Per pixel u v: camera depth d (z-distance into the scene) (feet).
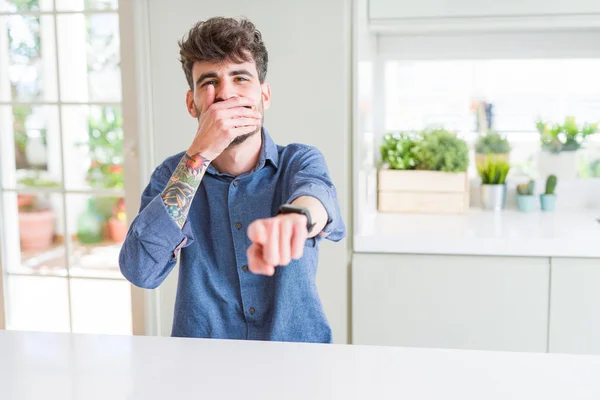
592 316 6.93
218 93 4.22
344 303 7.36
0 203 8.73
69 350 3.63
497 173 8.81
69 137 8.42
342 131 7.21
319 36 7.13
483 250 7.00
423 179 8.50
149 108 7.52
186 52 4.26
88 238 8.61
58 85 8.34
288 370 3.27
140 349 3.62
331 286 7.35
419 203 8.56
